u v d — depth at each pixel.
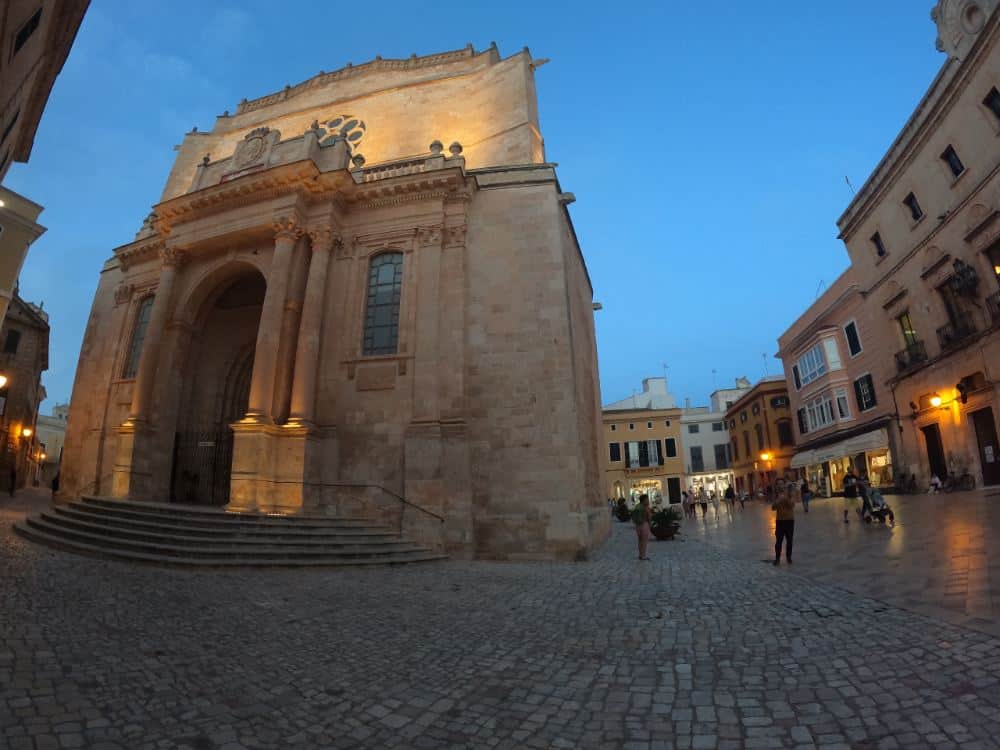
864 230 26.84
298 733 3.82
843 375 30.62
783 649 5.22
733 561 11.62
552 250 16.38
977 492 18.47
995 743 3.17
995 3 18.64
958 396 20.86
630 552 15.27
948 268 21.39
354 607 7.71
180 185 25.03
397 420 15.41
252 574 9.77
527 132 20.00
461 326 15.84
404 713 4.18
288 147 18.78
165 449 18.02
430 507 14.18
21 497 25.80
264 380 15.34
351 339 16.44
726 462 58.56
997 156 18.66
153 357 17.94
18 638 5.03
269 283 16.36
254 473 14.23
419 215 17.11
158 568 9.73
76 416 21.39
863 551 10.44
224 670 4.89
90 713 3.82
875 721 3.62
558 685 4.71
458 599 8.57
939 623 5.35
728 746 3.51
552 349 15.48
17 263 21.16
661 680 4.70
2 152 14.38
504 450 14.94
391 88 23.81
